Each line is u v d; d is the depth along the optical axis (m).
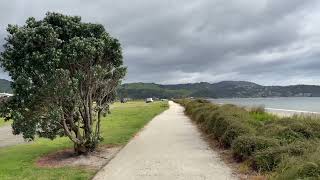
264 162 10.75
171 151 15.32
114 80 15.39
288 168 9.27
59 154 15.41
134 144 17.62
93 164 13.40
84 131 14.90
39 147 18.27
